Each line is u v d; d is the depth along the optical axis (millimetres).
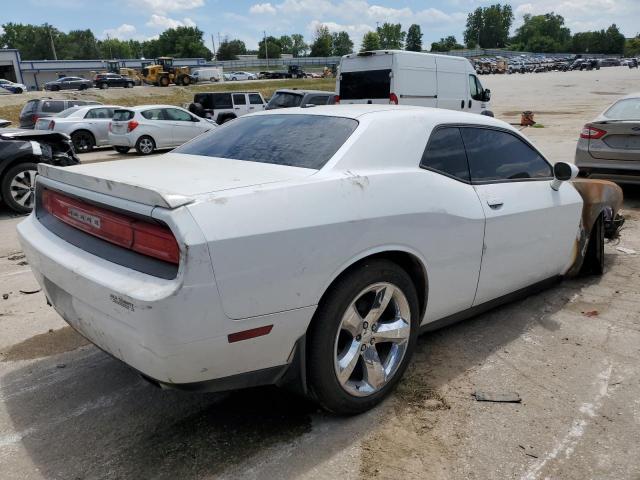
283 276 2369
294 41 179375
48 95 43000
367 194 2717
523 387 3146
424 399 3023
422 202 2947
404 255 2941
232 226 2238
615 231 5195
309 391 2727
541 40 174750
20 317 4266
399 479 2420
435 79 14047
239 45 155750
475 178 3432
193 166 2953
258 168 2840
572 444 2650
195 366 2258
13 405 3031
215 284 2184
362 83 13758
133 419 2887
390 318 2984
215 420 2861
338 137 2977
